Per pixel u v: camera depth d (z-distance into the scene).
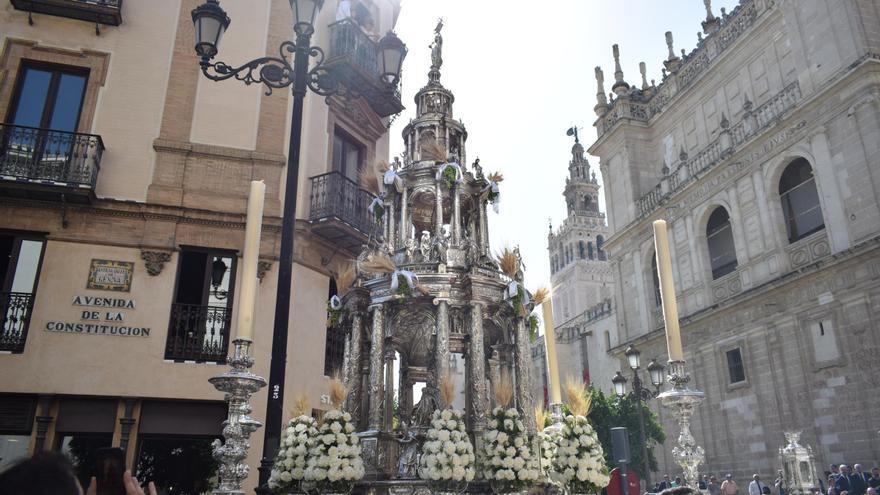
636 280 34.56
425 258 8.39
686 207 30.78
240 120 16.70
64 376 13.86
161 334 14.66
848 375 21.09
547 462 7.86
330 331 16.80
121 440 13.79
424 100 10.08
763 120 26.66
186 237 15.51
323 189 16.66
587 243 70.94
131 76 16.25
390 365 8.35
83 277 14.60
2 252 14.62
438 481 6.75
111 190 15.30
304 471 6.71
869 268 20.67
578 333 51.31
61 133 15.36
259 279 15.41
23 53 15.76
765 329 24.86
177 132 16.12
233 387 6.76
